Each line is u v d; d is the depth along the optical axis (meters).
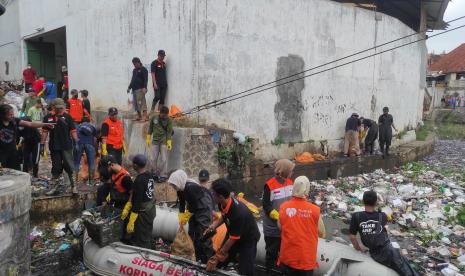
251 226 5.02
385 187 11.87
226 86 10.73
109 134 9.06
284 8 11.93
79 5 14.95
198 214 6.01
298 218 4.74
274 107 12.05
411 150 16.45
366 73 15.30
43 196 7.80
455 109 34.97
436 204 10.27
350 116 14.75
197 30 10.02
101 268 5.95
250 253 5.06
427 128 24.16
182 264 5.51
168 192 9.02
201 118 10.32
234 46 10.80
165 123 9.34
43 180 9.05
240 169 10.44
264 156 11.88
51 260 6.56
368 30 15.07
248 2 10.98
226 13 10.52
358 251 5.92
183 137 9.45
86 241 6.49
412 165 15.41
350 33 14.30
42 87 16.44
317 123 13.52
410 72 18.97
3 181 5.21
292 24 12.23
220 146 10.13
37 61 19.89
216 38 10.38
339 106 14.26
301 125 12.97
